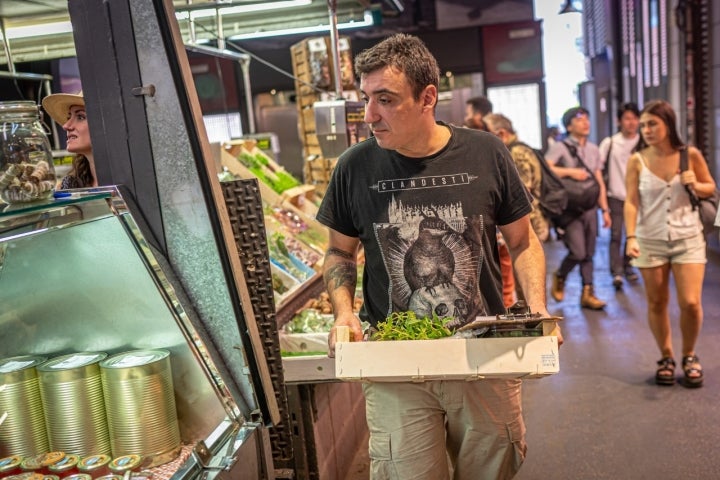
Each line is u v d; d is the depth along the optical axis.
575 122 6.93
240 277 2.02
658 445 3.74
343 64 5.83
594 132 19.91
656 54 11.27
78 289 1.89
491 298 2.32
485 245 2.28
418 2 13.65
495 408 2.26
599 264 8.66
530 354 1.94
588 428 4.02
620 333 5.77
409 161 2.24
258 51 12.98
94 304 1.92
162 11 1.90
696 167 4.33
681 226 4.28
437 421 2.28
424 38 13.80
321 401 3.21
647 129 4.25
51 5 3.24
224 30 4.61
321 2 4.09
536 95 13.91
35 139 1.75
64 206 1.73
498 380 2.24
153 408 1.90
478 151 2.25
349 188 2.32
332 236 2.47
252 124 7.06
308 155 6.27
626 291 7.14
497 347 1.96
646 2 11.95
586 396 4.49
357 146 2.34
